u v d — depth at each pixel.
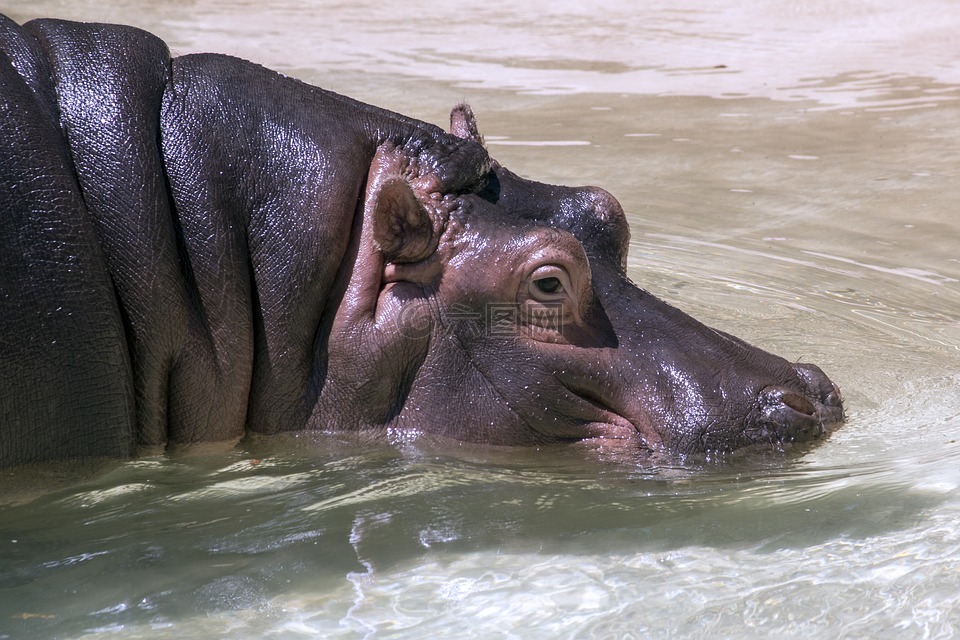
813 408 10.93
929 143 24.38
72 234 9.98
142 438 10.69
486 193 11.20
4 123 9.93
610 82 30.75
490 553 9.36
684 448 10.49
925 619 8.20
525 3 42.12
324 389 10.89
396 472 10.69
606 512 9.97
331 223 10.75
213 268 10.62
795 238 18.36
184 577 9.05
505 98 28.41
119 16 36.62
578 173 21.89
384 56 32.97
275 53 32.53
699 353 10.83
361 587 8.88
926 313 15.12
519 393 10.73
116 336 10.18
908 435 11.20
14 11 36.00
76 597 8.75
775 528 9.59
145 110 10.70
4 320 9.69
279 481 10.61
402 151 11.15
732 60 33.75
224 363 10.70
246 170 10.84
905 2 39.94
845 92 29.52
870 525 9.55
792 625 8.21
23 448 9.98
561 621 8.36
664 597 8.64
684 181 21.61
